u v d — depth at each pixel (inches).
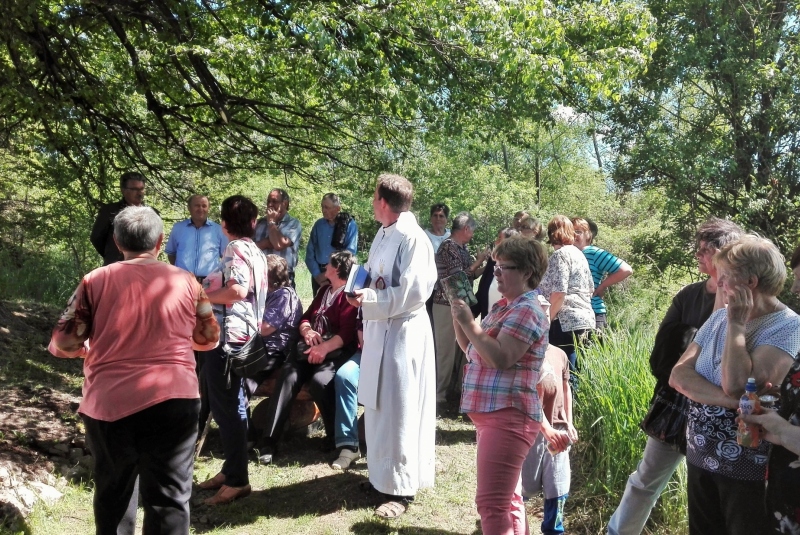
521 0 313.3
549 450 138.4
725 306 110.8
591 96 371.6
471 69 366.9
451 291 123.3
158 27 309.3
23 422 201.2
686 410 122.0
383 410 171.9
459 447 223.5
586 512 167.2
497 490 121.6
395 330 172.2
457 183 869.8
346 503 178.5
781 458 88.1
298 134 421.7
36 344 271.3
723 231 120.9
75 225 419.5
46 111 274.2
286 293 221.0
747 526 99.8
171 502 125.5
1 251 413.1
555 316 219.0
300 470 201.2
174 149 412.5
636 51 360.5
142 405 121.5
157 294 125.8
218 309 173.2
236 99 384.8
